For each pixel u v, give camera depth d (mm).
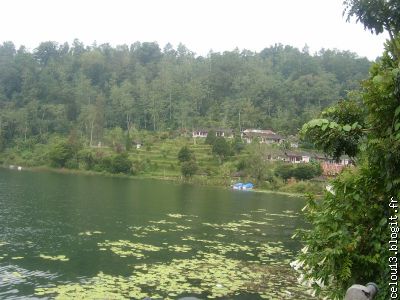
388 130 4734
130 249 17438
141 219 26250
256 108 109000
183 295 11672
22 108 105688
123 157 77812
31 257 15469
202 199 42719
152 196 42344
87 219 25203
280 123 100688
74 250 16922
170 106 114000
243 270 14695
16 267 14023
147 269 14305
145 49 157625
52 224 23000
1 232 20188
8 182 49219
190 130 99750
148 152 87375
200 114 117312
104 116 108688
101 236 20125
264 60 160250
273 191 60906
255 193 56312
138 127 108188
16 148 91625
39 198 34844
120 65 143500
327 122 5477
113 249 17297
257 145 72438
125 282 12680
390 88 4617
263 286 12805
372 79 4992
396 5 7523
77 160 82312
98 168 79312
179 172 77812
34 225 22484
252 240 20984
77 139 89188
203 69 140250
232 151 82000
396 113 4539
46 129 101438
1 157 87875
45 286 12086
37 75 126125
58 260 15188
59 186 47531
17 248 16891
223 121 102438
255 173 68188
